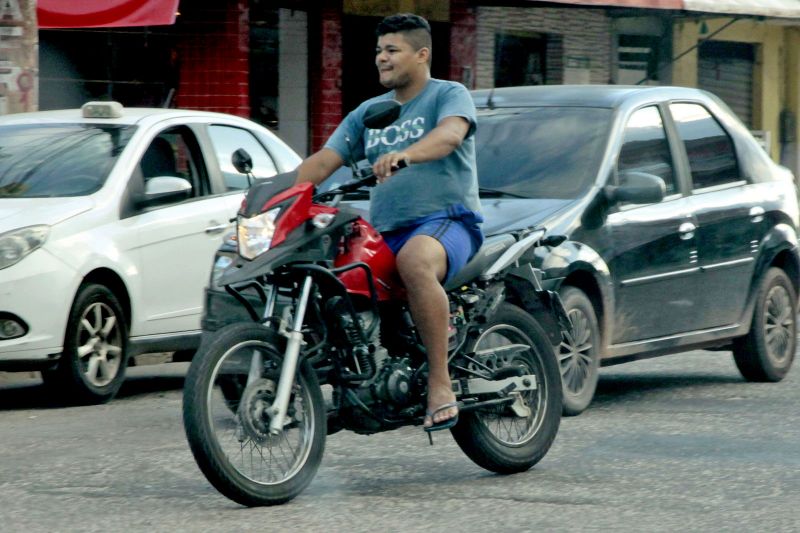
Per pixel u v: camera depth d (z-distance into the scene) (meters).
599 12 31.17
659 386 13.66
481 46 28.31
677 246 12.60
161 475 9.12
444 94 8.62
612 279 11.86
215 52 23.12
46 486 8.78
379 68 8.73
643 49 32.78
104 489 8.70
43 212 12.39
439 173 8.67
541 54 30.28
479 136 12.70
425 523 7.80
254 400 8.03
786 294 14.08
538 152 12.34
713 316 13.15
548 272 11.23
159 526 7.70
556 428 9.41
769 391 13.35
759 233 13.69
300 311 8.10
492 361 9.14
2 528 7.68
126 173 13.19
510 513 8.06
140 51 22.95
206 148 14.13
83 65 22.31
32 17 16.59
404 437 10.60
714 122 13.69
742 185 13.70
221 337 7.90
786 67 37.56
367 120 8.13
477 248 8.89
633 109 12.70
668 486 8.84
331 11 24.88
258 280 8.32
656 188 11.84
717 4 27.77
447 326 8.50
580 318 11.59
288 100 24.67
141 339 13.11
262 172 14.73
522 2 26.42
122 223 12.95
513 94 13.21
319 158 8.78
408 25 8.64
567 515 8.02
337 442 10.37
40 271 12.11
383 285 8.47
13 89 16.41
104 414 12.02
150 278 13.15
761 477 9.12
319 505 8.23
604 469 9.38
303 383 8.26
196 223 13.62
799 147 37.62
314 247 8.11
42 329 12.11
